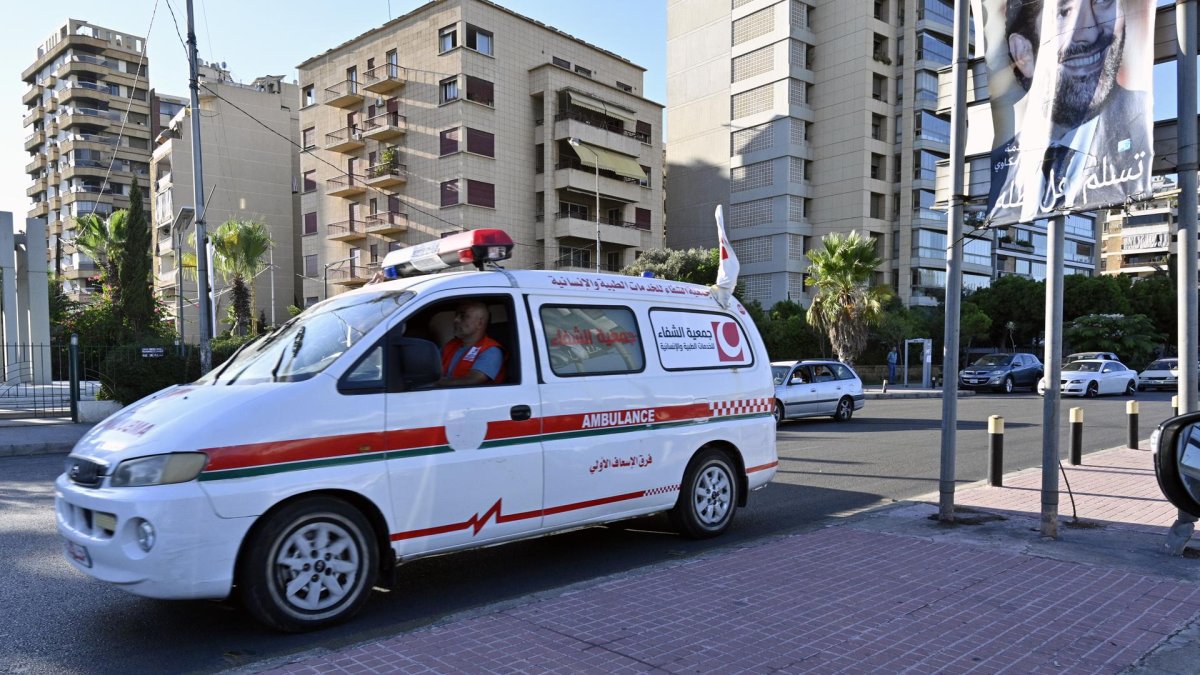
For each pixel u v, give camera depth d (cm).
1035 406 2117
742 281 4700
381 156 4097
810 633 373
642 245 4409
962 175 619
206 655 377
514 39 3969
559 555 572
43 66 7656
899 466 1016
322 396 407
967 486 827
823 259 2620
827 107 4472
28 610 446
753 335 670
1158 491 771
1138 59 496
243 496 377
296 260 5662
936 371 3612
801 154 4494
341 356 424
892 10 4484
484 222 3828
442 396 450
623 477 539
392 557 428
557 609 408
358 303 483
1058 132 544
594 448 520
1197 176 532
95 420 1534
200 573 368
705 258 3575
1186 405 537
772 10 4512
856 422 1661
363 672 326
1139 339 3800
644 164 4456
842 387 1662
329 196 4459
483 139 3828
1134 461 990
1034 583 456
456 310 492
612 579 466
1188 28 520
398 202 4066
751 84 4647
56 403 1733
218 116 5366
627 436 543
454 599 471
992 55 592
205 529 368
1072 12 533
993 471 814
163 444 374
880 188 4469
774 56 4509
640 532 642
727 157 4784
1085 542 561
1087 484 819
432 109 3869
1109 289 4381
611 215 4347
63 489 405
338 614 411
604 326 548
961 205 624
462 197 3747
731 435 621
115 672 358
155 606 451
